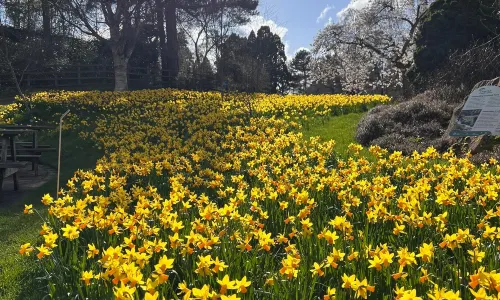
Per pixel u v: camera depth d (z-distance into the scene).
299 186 6.07
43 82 30.33
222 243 3.93
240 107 17.02
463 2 17.31
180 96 20.70
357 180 6.69
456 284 3.11
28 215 6.90
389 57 31.22
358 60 35.50
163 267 2.94
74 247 4.24
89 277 3.30
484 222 4.27
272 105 16.88
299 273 3.37
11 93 28.47
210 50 42.75
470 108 8.77
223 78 32.97
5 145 9.01
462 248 3.88
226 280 2.68
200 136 11.79
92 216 4.60
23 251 3.79
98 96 20.19
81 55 33.53
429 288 3.08
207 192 6.72
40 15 28.34
